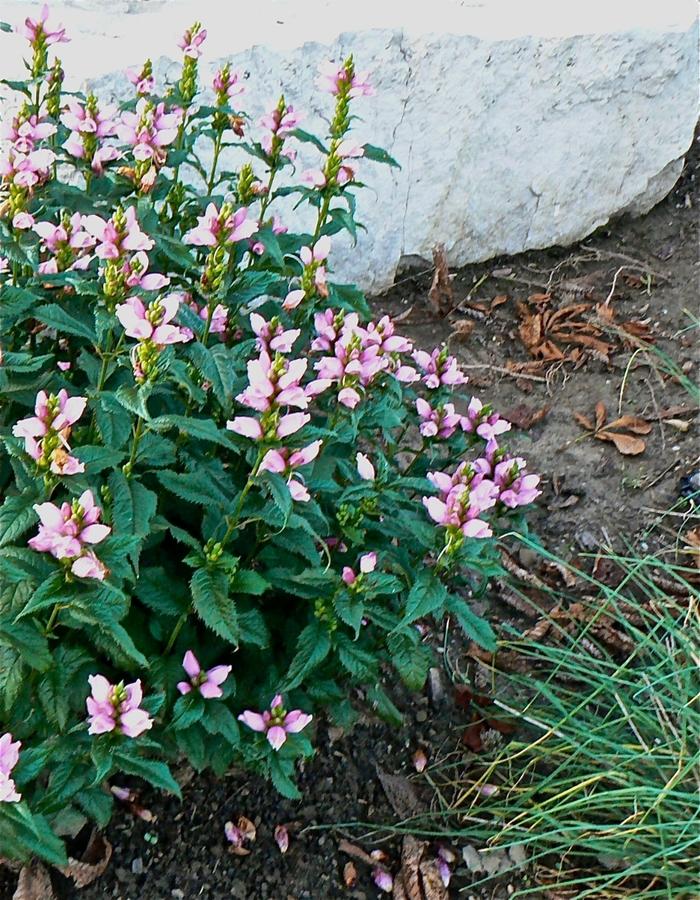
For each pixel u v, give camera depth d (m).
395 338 1.72
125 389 1.51
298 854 1.78
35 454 1.45
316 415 1.83
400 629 1.65
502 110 2.57
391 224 2.57
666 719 1.84
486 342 2.58
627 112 2.74
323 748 1.88
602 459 2.34
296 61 2.34
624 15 2.64
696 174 3.10
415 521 1.66
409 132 2.49
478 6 2.54
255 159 2.38
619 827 1.75
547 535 2.22
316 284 1.75
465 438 1.84
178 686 1.61
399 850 1.81
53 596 1.44
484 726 1.95
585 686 1.99
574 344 2.58
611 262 2.85
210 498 1.61
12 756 1.45
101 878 1.71
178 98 1.91
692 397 2.44
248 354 1.75
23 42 2.23
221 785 1.82
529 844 1.82
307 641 1.64
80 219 1.68
